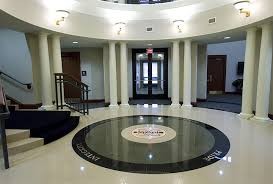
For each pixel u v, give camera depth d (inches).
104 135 186.7
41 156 140.9
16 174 117.2
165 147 156.9
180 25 279.6
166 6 282.8
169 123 227.0
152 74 402.6
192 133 189.8
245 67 236.5
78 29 260.8
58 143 165.6
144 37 298.7
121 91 333.1
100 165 128.5
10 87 259.8
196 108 314.7
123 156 141.4
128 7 287.4
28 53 250.1
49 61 265.9
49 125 175.8
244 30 237.3
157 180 111.0
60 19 232.2
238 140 168.6
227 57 470.9
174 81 317.4
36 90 257.1
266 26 207.9
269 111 243.1
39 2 209.5
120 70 341.4
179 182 108.7
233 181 108.5
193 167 124.5
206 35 269.1
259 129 198.1
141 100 396.5
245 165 125.8
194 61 335.0
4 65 257.8
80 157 139.9
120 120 242.5
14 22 191.6
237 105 335.0
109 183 108.8
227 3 233.3
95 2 269.4
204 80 372.5
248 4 203.5
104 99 383.9
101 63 382.9
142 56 398.9
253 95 251.0
